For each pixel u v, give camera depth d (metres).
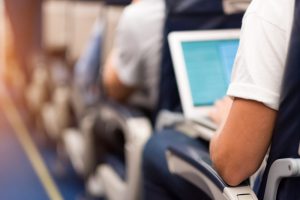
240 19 1.99
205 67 1.78
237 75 1.10
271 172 1.11
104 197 2.62
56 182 3.68
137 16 2.09
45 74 4.42
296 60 1.03
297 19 1.03
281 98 1.06
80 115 3.29
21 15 4.92
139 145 2.05
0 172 3.88
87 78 3.12
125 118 2.16
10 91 6.86
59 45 4.32
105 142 2.74
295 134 1.06
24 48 5.10
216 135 1.19
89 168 2.81
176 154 1.46
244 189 1.16
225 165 1.15
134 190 2.11
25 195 3.44
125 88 2.34
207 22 1.95
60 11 4.28
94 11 3.73
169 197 1.67
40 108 4.62
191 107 1.73
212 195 1.27
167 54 1.93
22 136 4.91
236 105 1.11
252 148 1.11
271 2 1.08
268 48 1.06
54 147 4.49
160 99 2.00
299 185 1.07
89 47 3.18
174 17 1.91
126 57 2.18
